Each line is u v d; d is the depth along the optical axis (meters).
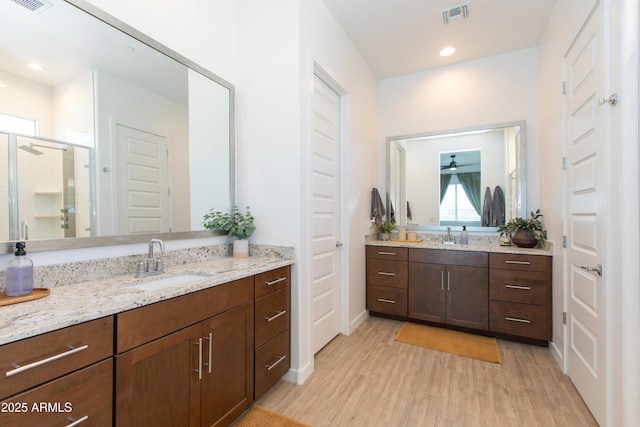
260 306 1.73
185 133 1.90
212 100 2.08
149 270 1.59
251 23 2.23
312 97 2.19
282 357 1.93
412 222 3.55
